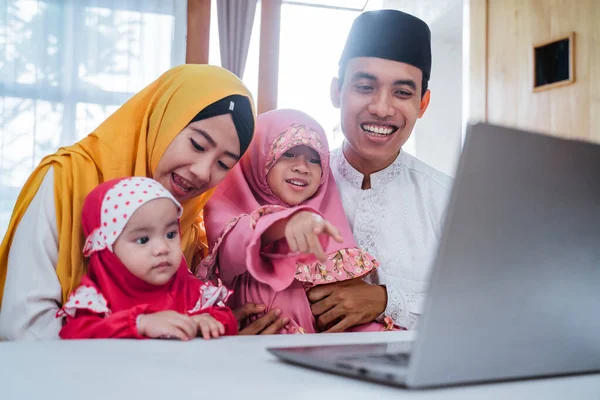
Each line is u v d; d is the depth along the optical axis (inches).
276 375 20.9
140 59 129.6
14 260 43.8
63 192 45.3
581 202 19.7
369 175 64.3
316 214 36.4
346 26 149.9
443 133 175.9
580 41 110.4
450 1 155.6
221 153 50.6
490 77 133.9
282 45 143.5
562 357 20.3
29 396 17.3
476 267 17.5
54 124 125.9
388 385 18.7
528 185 18.2
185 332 34.7
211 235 52.4
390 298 54.5
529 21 123.0
